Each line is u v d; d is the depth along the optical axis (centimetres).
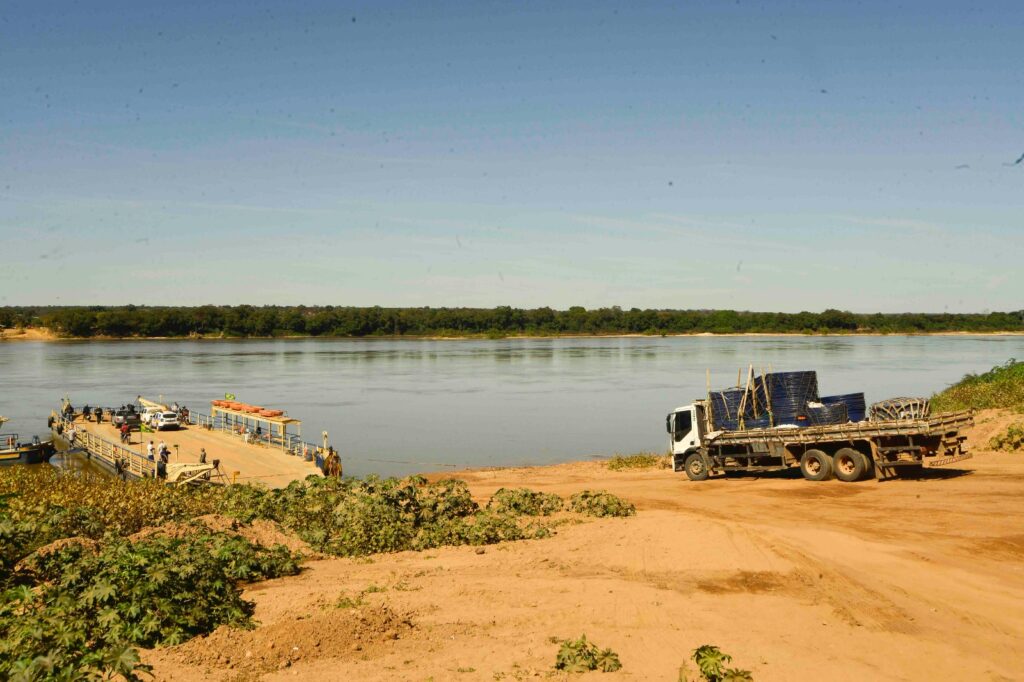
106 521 1822
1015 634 1146
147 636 1023
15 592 1013
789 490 2389
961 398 4044
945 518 1888
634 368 10894
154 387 8600
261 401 7262
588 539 1645
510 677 942
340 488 2116
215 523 1697
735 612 1212
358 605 1190
